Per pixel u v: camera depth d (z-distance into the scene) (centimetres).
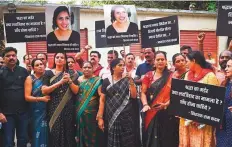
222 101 457
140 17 1416
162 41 678
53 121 593
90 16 1338
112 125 573
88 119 592
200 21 1529
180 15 1491
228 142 489
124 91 576
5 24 654
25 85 607
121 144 574
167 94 568
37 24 654
